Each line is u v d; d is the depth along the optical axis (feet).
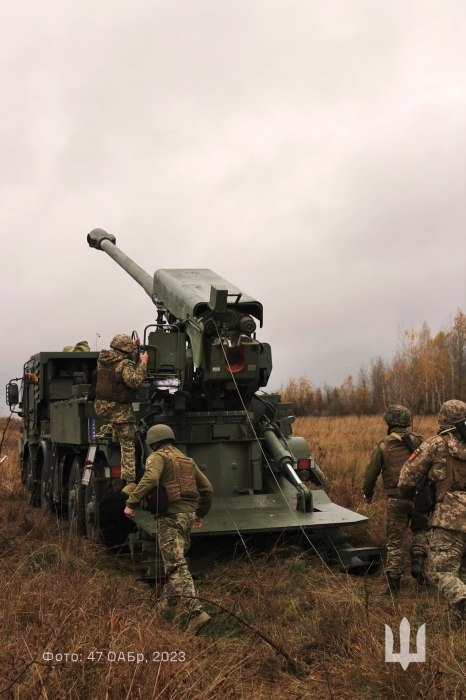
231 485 24.25
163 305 26.04
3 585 16.61
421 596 18.52
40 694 11.24
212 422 24.62
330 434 61.31
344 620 15.72
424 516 19.66
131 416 23.04
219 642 15.07
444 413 16.65
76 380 34.91
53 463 32.35
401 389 82.79
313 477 25.18
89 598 15.88
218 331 22.27
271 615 16.65
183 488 17.46
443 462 16.11
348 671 13.39
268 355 24.32
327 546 22.11
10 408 39.50
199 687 12.25
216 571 20.54
